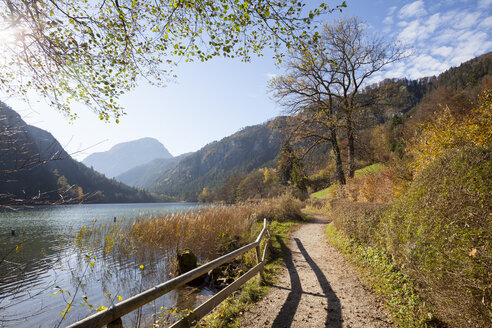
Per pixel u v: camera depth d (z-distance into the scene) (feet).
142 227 35.99
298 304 14.48
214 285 22.54
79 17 11.09
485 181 9.72
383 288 14.71
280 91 59.31
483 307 7.95
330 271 20.17
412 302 11.97
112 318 6.49
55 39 11.59
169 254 30.73
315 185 122.93
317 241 33.37
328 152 60.34
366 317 12.35
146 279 24.66
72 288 23.04
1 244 42.57
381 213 19.52
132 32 13.14
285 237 36.45
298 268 21.59
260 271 18.33
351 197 49.16
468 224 9.14
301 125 56.24
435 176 12.39
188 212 39.55
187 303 19.06
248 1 11.35
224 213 41.37
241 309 14.15
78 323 5.64
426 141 24.61
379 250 18.69
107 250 32.89
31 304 19.61
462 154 11.72
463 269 8.55
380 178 37.73
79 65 12.26
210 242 31.42
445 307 9.50
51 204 7.73
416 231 12.12
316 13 11.44
